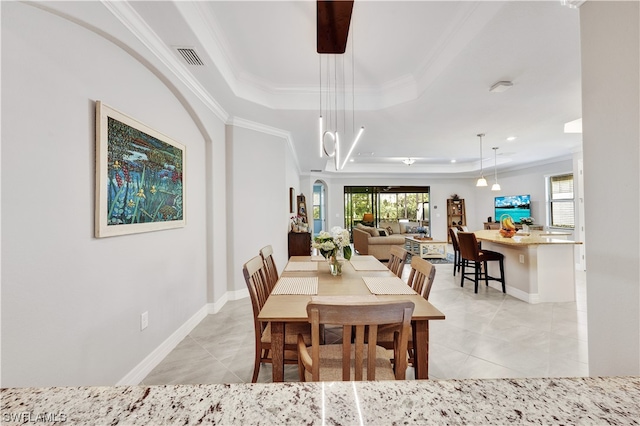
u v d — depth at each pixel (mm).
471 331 2695
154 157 2104
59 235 1359
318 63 2758
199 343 2488
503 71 2475
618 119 1172
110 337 1687
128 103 1864
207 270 3195
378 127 4215
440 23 2139
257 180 3990
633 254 1132
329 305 1049
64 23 1396
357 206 9422
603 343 1260
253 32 2258
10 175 1153
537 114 3631
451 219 9367
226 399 518
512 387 550
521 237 4148
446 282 4512
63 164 1383
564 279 3547
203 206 3100
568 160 6305
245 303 3555
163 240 2273
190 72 2488
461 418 473
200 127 2957
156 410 489
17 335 1177
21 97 1195
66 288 1396
